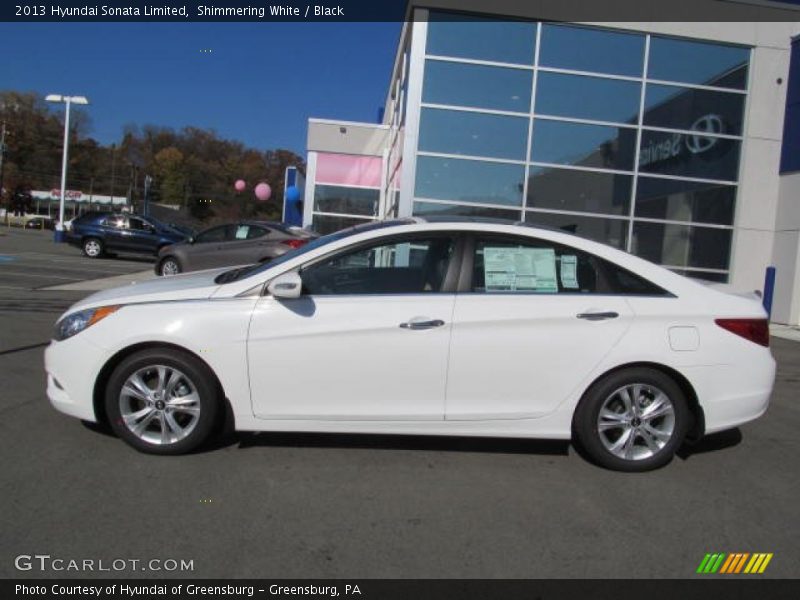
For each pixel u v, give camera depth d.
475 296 4.23
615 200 12.88
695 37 12.74
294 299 4.14
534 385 4.21
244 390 4.14
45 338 7.60
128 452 4.24
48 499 3.56
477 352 4.16
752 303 4.47
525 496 3.89
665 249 13.07
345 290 4.22
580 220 12.78
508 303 4.21
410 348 4.13
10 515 3.37
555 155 12.70
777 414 5.97
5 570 2.89
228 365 4.11
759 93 13.03
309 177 20.42
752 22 12.84
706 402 4.28
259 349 4.11
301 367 4.12
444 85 12.45
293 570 2.99
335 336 4.11
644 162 12.91
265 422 4.19
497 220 4.60
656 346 4.22
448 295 4.22
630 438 4.28
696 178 13.10
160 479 3.88
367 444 4.62
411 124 12.45
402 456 4.43
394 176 15.43
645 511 3.75
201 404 4.15
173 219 100.06
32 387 5.56
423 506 3.70
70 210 98.00
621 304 4.28
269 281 4.19
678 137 12.99
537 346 4.19
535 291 4.29
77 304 4.42
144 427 4.21
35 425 4.65
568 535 3.43
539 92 12.61
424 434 4.25
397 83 16.00
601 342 4.21
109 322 4.15
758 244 13.23
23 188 93.88
